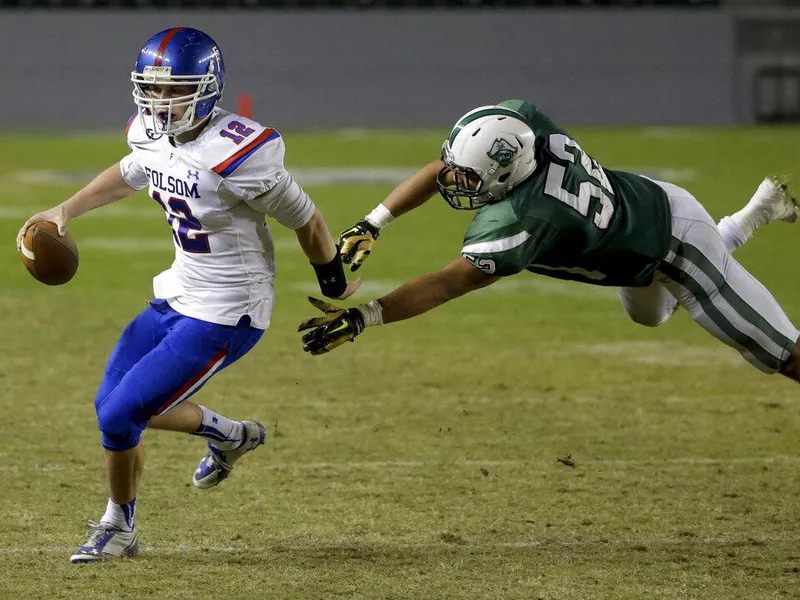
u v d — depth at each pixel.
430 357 25.72
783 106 92.31
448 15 90.56
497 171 12.84
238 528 14.98
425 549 14.23
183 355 13.29
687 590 12.86
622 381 23.67
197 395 22.14
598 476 17.44
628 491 16.72
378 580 13.12
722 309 14.61
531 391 22.81
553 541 14.58
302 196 13.10
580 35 91.31
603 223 13.50
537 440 19.42
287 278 35.03
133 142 13.36
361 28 90.12
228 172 12.72
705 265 14.35
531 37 91.19
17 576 13.08
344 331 12.57
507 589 12.84
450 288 13.01
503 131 12.82
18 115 86.94
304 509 15.79
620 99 91.88
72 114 87.31
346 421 20.50
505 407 21.58
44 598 12.42
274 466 17.80
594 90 91.75
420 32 90.50
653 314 15.88
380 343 27.12
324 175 58.69
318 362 25.05
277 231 44.47
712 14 91.38
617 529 15.07
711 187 53.69
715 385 23.38
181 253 13.56
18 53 86.38
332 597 12.56
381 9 91.19
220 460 15.28
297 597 12.55
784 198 16.58
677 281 14.57
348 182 56.00
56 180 56.03
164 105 12.70
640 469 17.83
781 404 21.89
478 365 25.00
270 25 89.44
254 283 13.52
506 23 90.88
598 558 13.94
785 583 13.09
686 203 14.41
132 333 13.81
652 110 92.12
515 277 36.38
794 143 75.44
